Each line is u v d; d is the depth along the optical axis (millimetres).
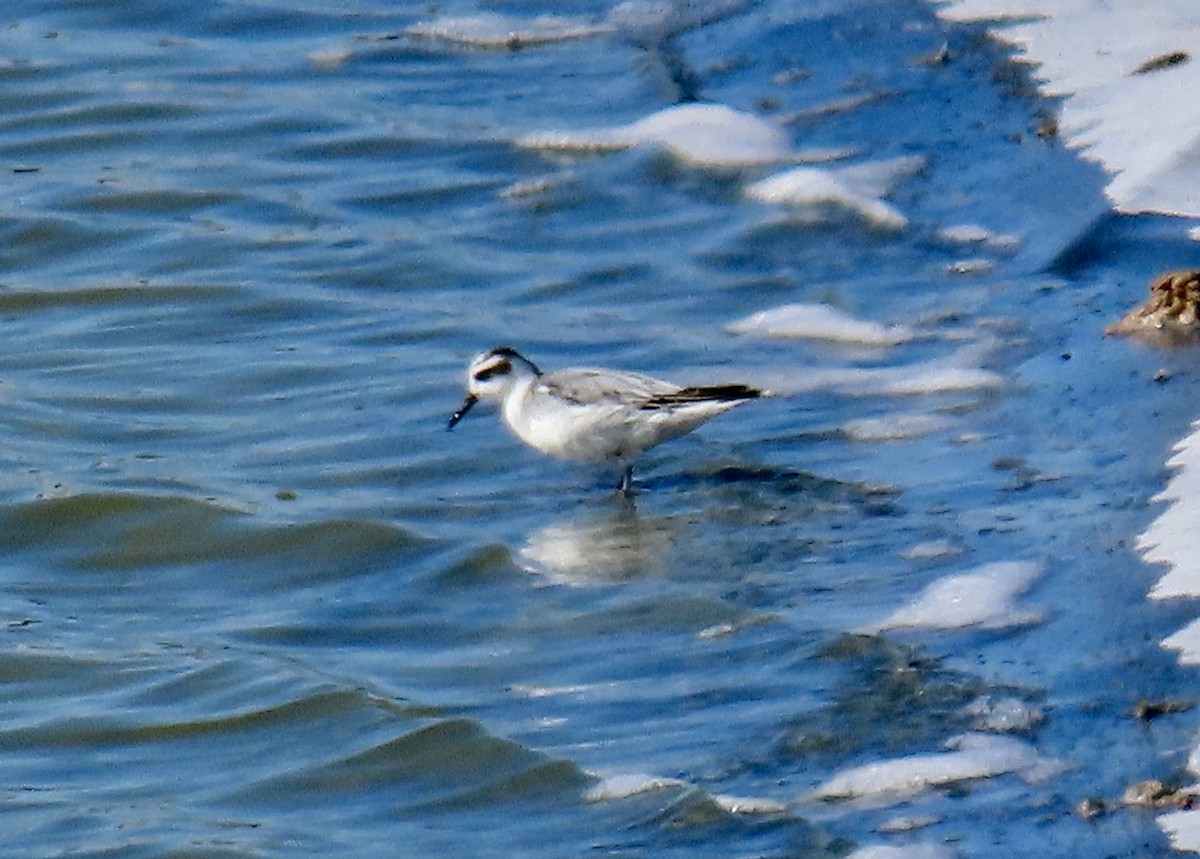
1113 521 14203
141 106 24266
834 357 17453
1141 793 11250
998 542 14195
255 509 15883
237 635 14406
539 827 11945
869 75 22688
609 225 20625
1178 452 14992
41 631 14570
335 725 13242
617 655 13578
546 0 26422
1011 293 18094
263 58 25500
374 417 17359
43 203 22047
